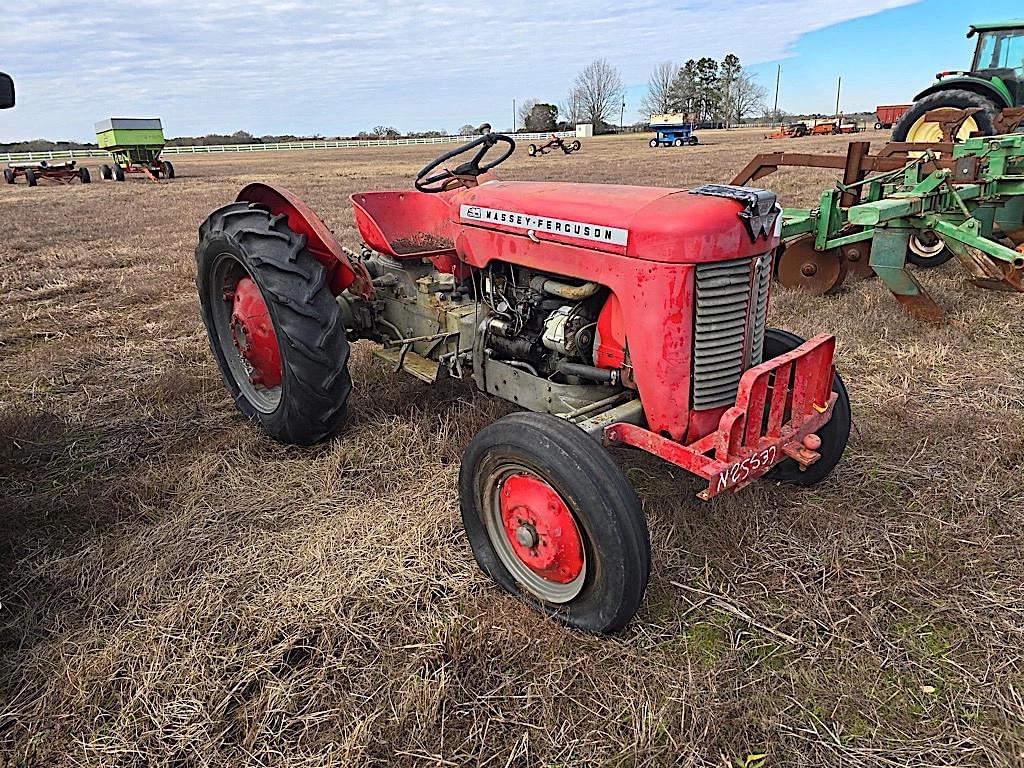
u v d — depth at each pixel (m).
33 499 3.45
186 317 6.43
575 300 2.98
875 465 3.58
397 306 4.13
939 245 7.39
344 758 2.09
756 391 2.48
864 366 4.85
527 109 91.38
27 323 6.41
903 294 5.66
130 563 2.98
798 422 2.76
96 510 3.34
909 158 6.23
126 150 27.14
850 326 5.59
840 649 2.48
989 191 6.28
